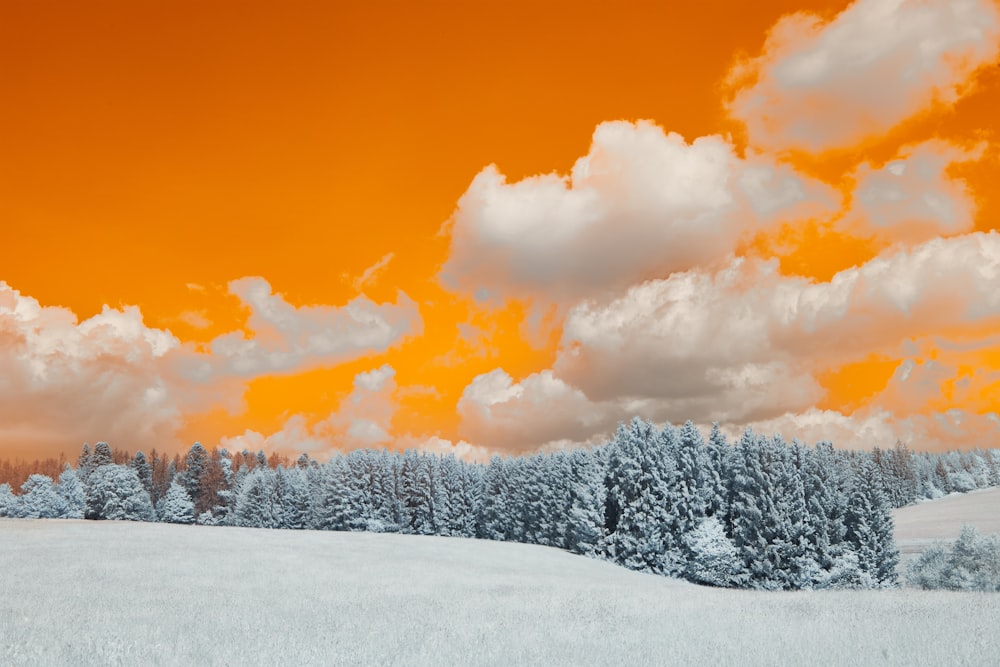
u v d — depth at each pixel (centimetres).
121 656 1395
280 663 1358
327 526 12250
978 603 2386
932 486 19662
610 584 4269
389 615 2166
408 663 1366
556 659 1405
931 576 4325
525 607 2450
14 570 3488
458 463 13038
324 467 13200
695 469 7944
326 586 3269
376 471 12294
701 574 6825
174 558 4366
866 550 6372
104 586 2948
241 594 2800
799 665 1310
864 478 6588
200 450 14775
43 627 1761
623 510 7881
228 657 1394
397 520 12006
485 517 12212
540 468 11069
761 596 3281
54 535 5712
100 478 12569
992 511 11538
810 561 6062
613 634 1745
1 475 19275
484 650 1499
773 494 6397
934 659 1321
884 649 1427
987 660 1309
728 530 7469
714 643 1561
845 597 2962
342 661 1380
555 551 7944
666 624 1936
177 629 1773
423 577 4078
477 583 3819
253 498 13062
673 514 7631
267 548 5519
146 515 12938
